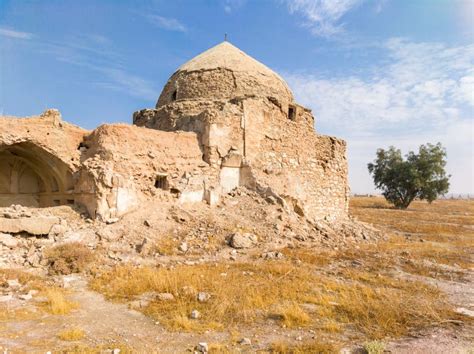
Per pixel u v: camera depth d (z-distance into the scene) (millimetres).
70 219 13312
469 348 5844
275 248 13422
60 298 7438
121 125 15438
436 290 9453
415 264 12625
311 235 15945
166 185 16297
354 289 8859
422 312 7496
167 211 14945
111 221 13461
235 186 18547
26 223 11750
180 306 7301
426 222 36219
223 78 22500
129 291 8297
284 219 16266
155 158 16047
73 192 14930
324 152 25156
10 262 10203
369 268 11727
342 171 26250
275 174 19688
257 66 24047
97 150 14969
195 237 13570
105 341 5816
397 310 7438
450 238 22984
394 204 60156
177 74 24125
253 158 19484
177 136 17469
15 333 5973
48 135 14695
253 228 14922
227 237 13695
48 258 10312
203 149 18172
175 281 8695
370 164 61250
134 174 15195
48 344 5598
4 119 13641
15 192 16469
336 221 23766
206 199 16844
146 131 16359
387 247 16141
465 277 11398
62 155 14984
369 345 5559
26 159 16000
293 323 6746
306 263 11781
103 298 8000
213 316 6914
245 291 8273
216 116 18234
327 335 6297
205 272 9742
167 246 12531
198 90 22453
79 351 5324
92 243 11891
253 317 6977
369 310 7438
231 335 6191
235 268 10586
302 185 22547
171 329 6348
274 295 8188
